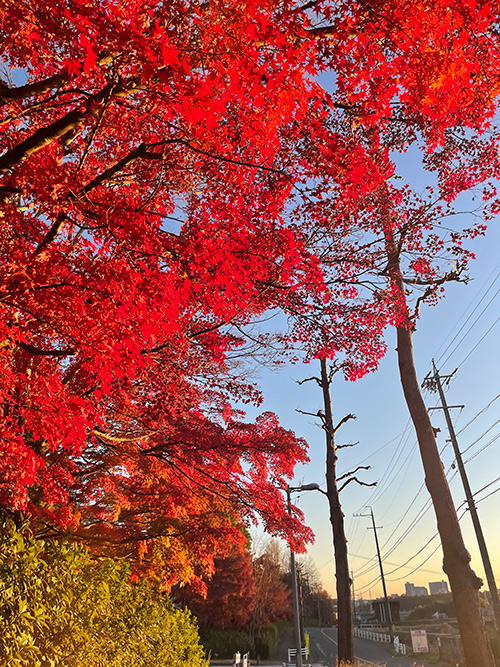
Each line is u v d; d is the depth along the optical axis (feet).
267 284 19.07
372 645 159.84
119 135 19.94
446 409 83.76
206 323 23.94
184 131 17.19
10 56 17.65
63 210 15.83
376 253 22.79
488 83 17.15
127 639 24.41
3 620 13.12
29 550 15.37
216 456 32.04
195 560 41.16
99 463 33.81
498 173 24.76
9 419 17.93
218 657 128.67
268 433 32.09
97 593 19.33
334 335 23.66
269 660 139.74
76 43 13.04
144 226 15.84
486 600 176.45
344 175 18.52
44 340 20.63
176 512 35.40
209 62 12.95
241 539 36.83
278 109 15.28
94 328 15.78
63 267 15.71
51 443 18.62
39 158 15.83
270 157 17.79
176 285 16.53
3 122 17.21
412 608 335.06
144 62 12.50
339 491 61.52
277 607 174.29
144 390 27.22
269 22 12.67
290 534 31.55
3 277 15.19
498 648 68.74
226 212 18.22
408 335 39.11
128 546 35.37
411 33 14.60
